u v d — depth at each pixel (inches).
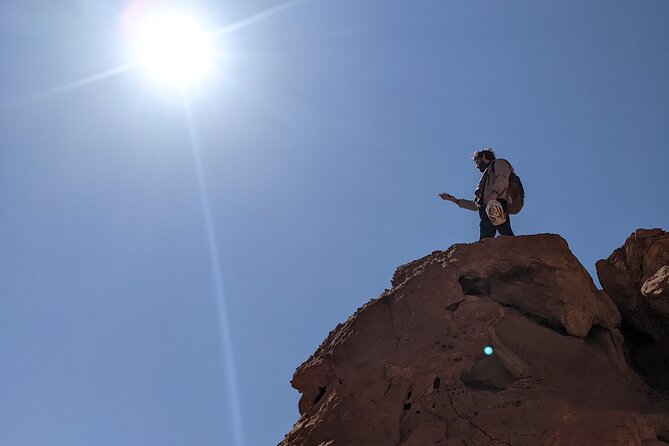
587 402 410.6
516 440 359.3
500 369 419.8
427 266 478.6
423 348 426.3
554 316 449.7
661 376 459.8
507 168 523.2
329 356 451.8
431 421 382.9
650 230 504.4
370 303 472.1
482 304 449.1
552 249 465.4
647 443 358.9
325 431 402.6
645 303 489.4
